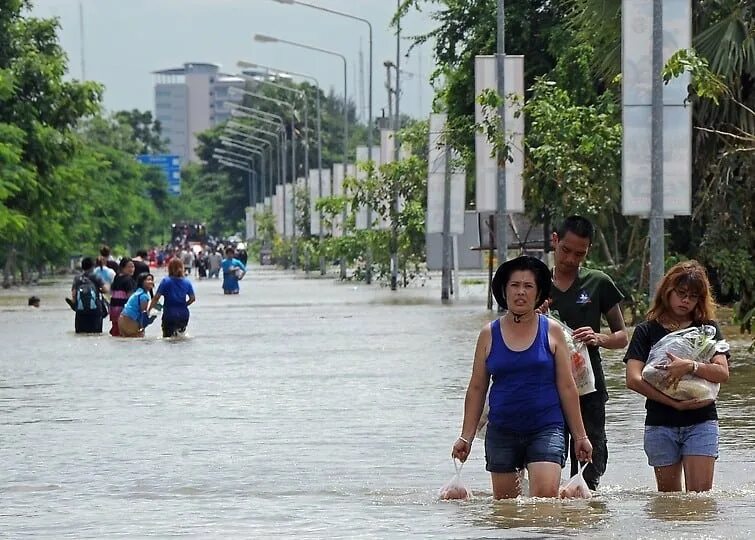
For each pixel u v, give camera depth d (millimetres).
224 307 103500
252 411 39938
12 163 132500
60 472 29578
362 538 20281
